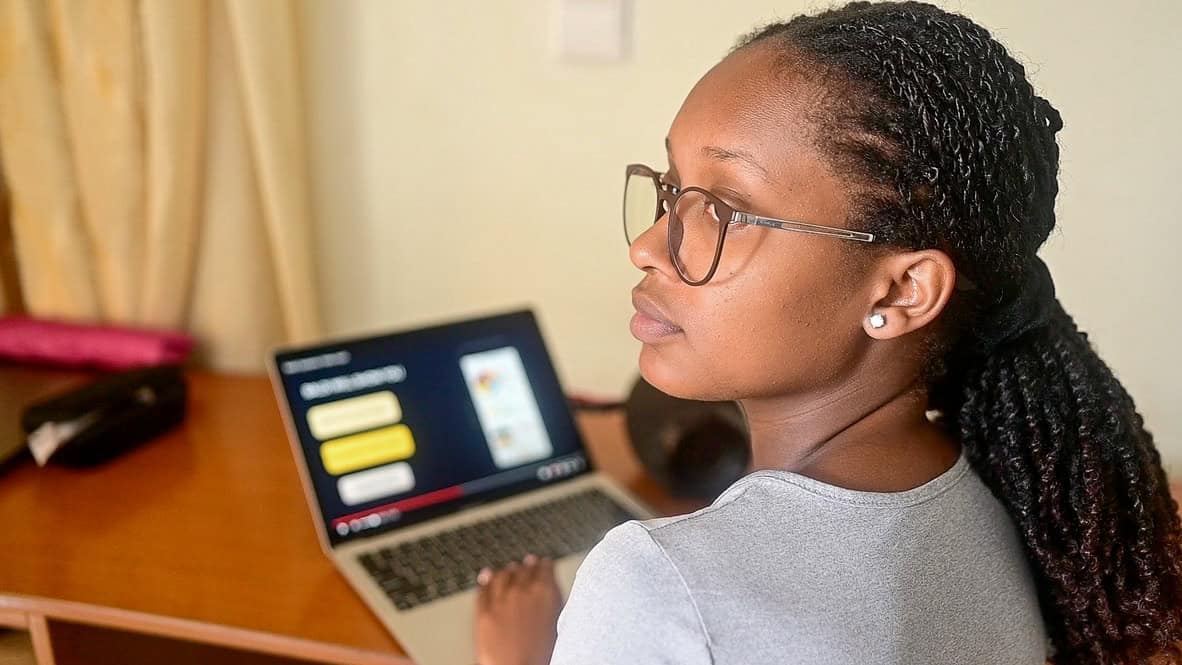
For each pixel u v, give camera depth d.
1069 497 0.62
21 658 1.05
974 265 0.57
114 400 1.12
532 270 1.38
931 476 0.58
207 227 1.30
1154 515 0.65
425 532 1.01
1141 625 0.63
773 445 0.62
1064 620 0.65
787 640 0.50
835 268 0.55
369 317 1.45
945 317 0.60
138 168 1.26
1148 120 1.10
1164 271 1.15
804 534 0.53
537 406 1.14
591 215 1.33
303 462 0.99
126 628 0.87
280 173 1.26
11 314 1.39
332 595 0.91
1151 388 1.20
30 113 1.24
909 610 0.54
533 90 1.30
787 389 0.58
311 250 1.36
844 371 0.58
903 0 0.68
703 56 1.22
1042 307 0.62
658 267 0.59
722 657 0.50
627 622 0.51
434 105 1.33
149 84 1.21
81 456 1.07
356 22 1.32
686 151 0.57
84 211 1.30
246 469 1.11
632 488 1.13
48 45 1.23
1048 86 1.12
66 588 0.88
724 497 0.55
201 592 0.89
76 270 1.31
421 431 1.07
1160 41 1.08
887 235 0.54
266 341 1.37
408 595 0.90
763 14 1.18
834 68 0.54
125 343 1.26
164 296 1.30
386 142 1.37
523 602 0.86
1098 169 1.13
